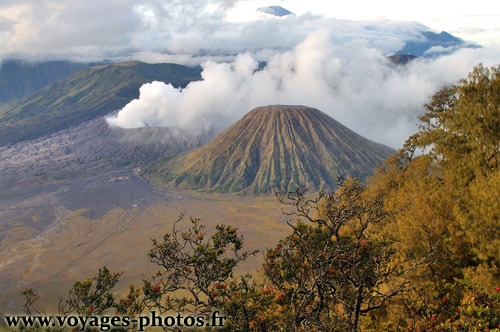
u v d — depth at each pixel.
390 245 14.77
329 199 12.31
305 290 12.74
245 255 14.98
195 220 15.30
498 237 18.80
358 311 12.12
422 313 13.41
